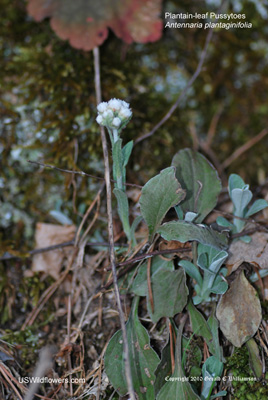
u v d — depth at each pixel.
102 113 0.38
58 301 0.45
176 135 0.52
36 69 0.50
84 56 0.51
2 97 0.49
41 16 0.49
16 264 0.47
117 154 0.38
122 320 0.36
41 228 0.46
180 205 0.41
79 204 0.48
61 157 0.48
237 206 0.41
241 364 0.39
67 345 0.42
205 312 0.42
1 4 0.51
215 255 0.39
